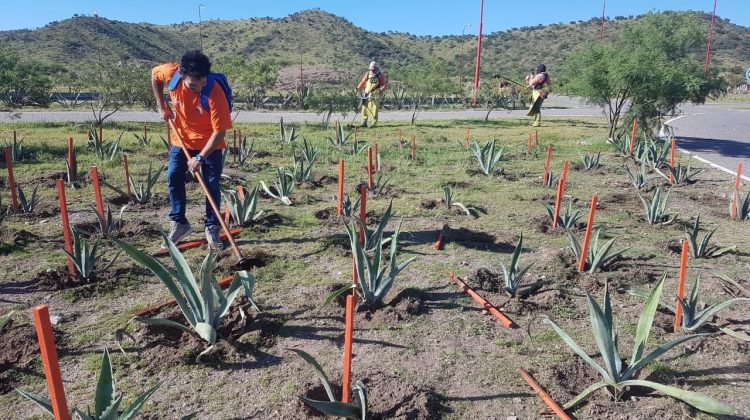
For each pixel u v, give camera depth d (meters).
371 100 18.16
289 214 6.90
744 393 3.38
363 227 5.42
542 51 94.19
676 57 14.16
